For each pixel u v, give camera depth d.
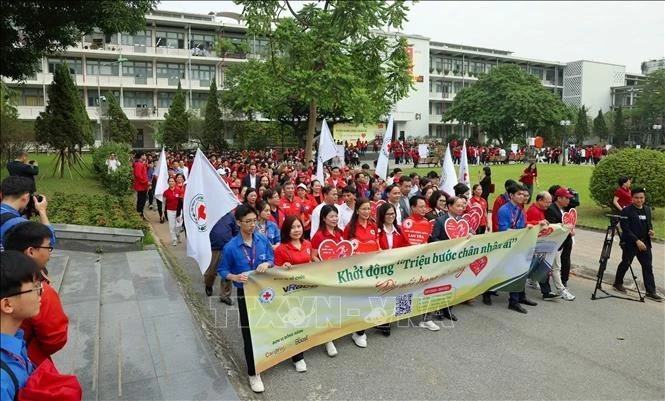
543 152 45.31
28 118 42.25
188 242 6.21
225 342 5.62
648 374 4.93
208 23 47.12
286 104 16.19
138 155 15.85
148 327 5.56
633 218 7.38
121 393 4.12
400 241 6.31
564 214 7.25
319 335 5.18
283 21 12.48
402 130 60.59
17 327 2.39
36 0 12.93
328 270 5.17
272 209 7.96
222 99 40.59
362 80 13.28
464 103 50.56
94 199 13.79
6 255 2.39
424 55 60.69
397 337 5.85
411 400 4.41
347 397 4.46
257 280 4.68
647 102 58.88
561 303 7.15
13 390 2.24
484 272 6.62
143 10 14.62
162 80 46.56
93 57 44.38
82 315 5.74
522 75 49.34
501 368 5.04
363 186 11.05
